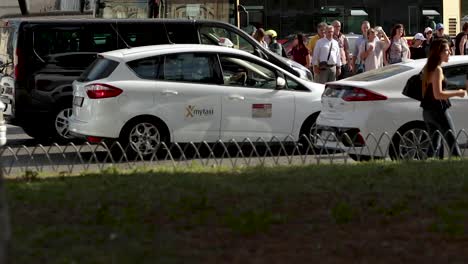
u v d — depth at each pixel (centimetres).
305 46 7056
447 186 2878
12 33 5316
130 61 4622
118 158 4603
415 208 2548
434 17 9306
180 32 5444
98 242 2116
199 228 2306
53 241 2114
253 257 2030
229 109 4700
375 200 2645
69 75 5281
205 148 4722
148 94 4591
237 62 4766
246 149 4800
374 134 4128
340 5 9025
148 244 2117
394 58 7069
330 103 4269
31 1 6662
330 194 2759
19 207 2534
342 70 7031
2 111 4850
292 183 2964
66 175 3319
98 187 2894
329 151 4231
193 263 1962
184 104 4638
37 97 5259
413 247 2139
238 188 2853
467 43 7538
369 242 2184
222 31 5547
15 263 1906
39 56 5253
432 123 3859
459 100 4241
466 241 2202
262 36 6981
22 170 4031
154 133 4612
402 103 4141
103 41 5338
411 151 4131
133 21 5384
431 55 3825
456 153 3853
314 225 2362
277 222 2391
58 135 5291
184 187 2878
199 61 4712
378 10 9150
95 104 4550
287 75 4822
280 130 4775
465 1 9756
